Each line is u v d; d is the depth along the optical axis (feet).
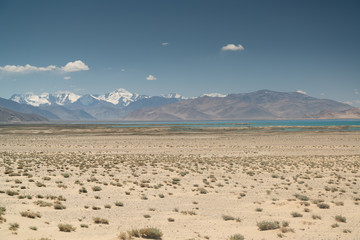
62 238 51.65
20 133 531.50
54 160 195.62
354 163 196.65
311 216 74.28
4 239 47.29
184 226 65.51
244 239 55.67
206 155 252.42
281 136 440.04
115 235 56.13
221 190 112.37
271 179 138.92
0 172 134.31
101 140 389.19
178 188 114.73
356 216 74.90
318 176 143.54
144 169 164.25
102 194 97.81
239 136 444.96
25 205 75.61
